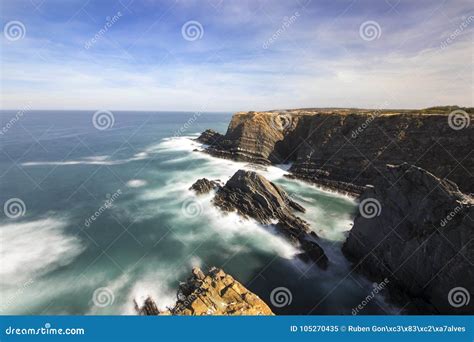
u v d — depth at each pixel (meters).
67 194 51.00
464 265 19.36
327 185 54.72
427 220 22.25
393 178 25.80
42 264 29.86
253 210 39.59
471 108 54.06
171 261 30.48
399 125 52.31
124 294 25.20
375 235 26.75
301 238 33.34
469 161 42.16
